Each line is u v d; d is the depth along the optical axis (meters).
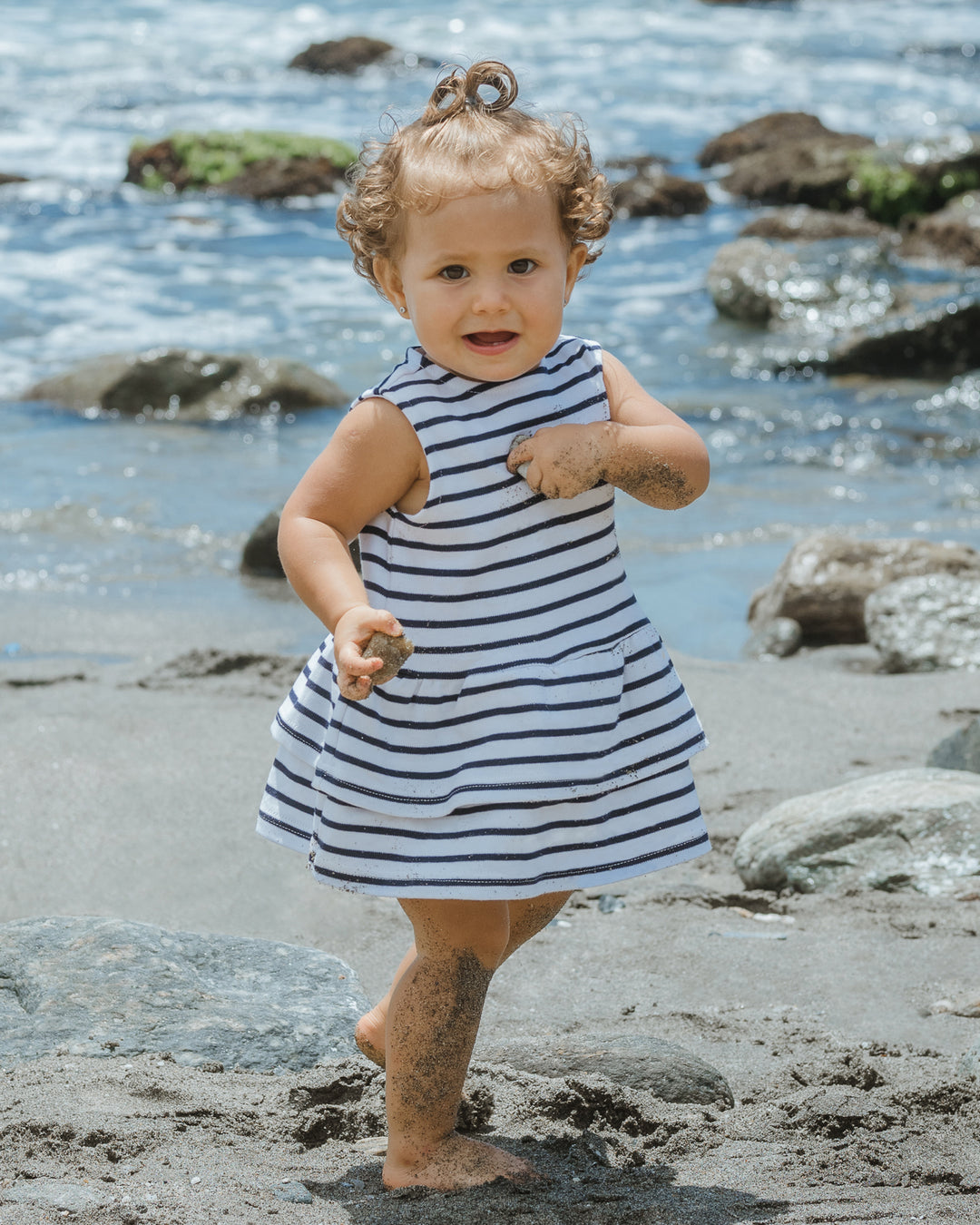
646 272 15.56
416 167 2.25
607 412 2.41
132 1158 2.45
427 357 2.35
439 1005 2.33
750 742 5.32
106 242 16.09
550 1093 2.71
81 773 4.67
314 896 4.00
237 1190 2.31
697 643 6.96
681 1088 2.79
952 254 15.50
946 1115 2.68
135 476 9.16
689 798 2.36
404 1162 2.39
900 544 7.30
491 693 2.25
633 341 13.01
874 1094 2.74
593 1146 2.54
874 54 29.91
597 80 26.52
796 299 13.45
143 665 6.05
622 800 2.32
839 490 9.29
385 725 2.27
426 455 2.28
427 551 2.30
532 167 2.24
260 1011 3.07
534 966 3.67
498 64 2.35
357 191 2.37
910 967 3.64
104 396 10.61
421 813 2.23
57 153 20.69
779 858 4.25
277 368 10.84
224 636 6.65
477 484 2.29
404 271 2.32
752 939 3.83
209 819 4.39
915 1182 2.40
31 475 9.10
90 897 3.93
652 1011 3.39
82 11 33.28
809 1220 2.18
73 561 7.69
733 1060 3.05
